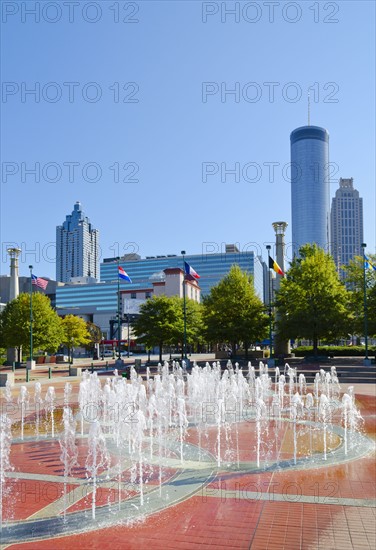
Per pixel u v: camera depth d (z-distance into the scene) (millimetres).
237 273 49406
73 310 125375
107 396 22188
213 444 13141
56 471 10742
